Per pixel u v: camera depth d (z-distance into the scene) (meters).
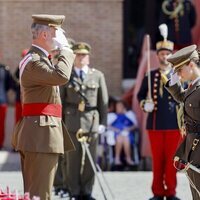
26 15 53.78
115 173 44.06
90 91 33.75
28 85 24.52
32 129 24.48
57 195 35.78
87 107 33.66
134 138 46.69
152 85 33.78
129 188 38.62
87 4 53.88
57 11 53.78
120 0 54.00
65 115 33.72
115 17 54.06
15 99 50.56
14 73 51.03
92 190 35.16
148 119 33.88
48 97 24.64
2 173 43.66
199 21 50.97
